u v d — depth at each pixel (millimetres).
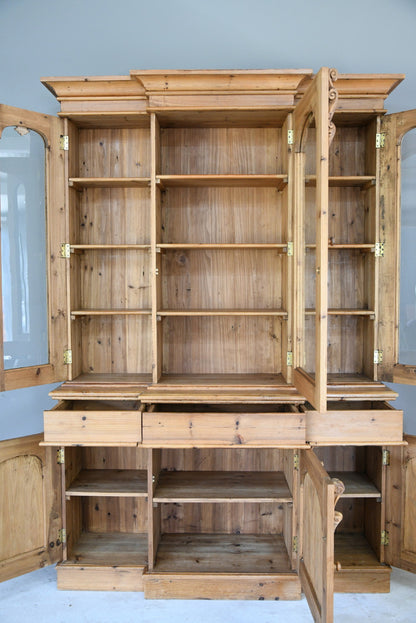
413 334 2143
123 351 2465
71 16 2514
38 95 2537
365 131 2344
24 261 2113
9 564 2092
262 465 2447
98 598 2104
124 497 2482
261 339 2441
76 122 2279
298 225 2080
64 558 2186
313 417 2002
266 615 1986
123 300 2445
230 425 1981
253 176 2131
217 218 2412
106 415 2014
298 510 2088
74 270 2309
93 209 2424
